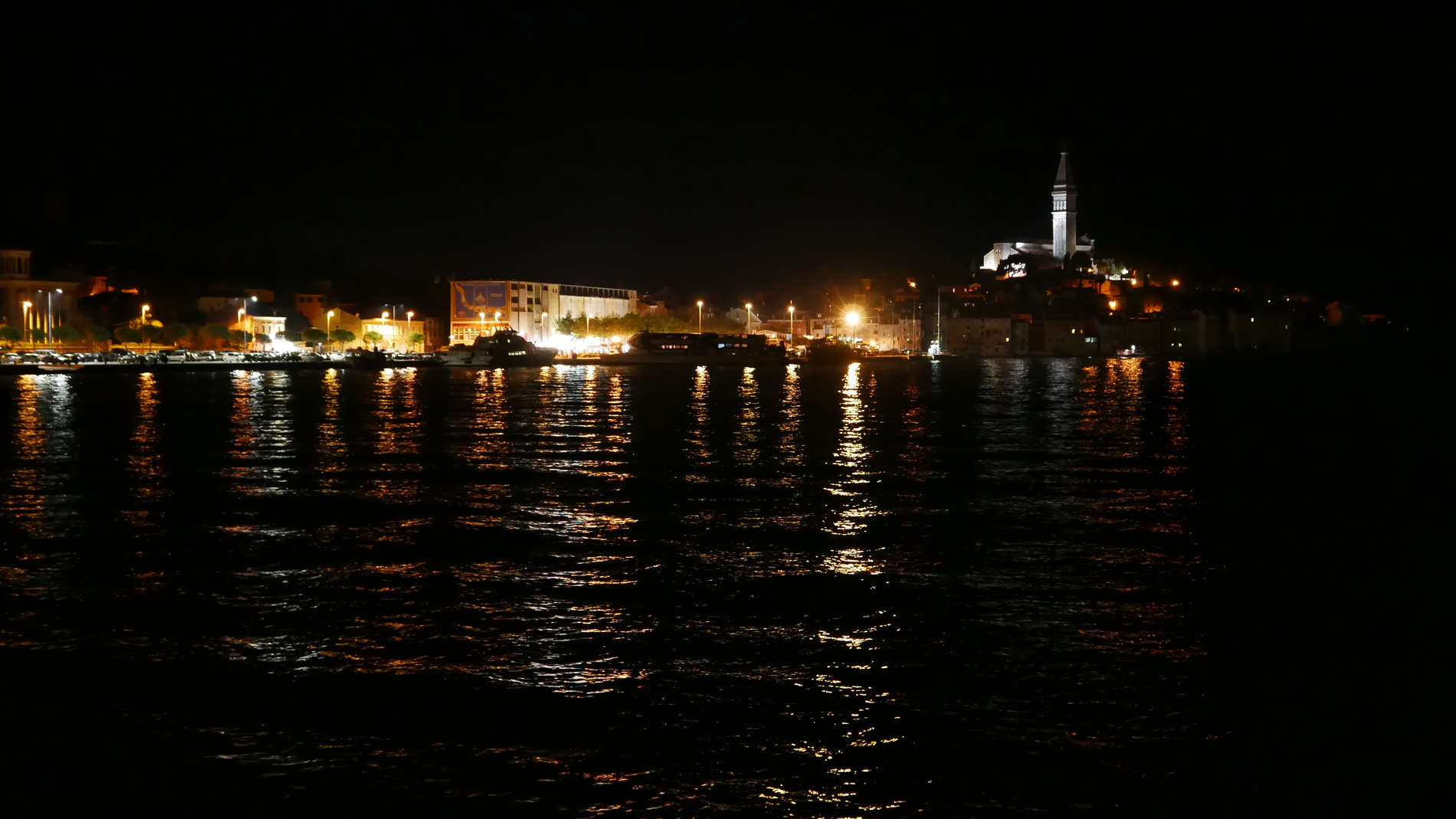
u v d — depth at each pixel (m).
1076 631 18.98
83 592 21.72
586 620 19.69
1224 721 14.88
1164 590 22.09
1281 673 16.80
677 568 24.03
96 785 12.99
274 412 74.44
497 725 14.72
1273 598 21.33
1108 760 13.70
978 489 37.19
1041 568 24.06
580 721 14.87
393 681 16.39
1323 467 44.06
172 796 12.73
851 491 36.62
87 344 167.50
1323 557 25.38
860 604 20.81
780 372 172.38
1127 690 16.05
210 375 136.38
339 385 115.75
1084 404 88.56
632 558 25.12
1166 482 39.12
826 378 147.50
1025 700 15.62
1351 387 119.44
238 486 37.66
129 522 30.05
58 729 14.57
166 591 21.77
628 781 13.08
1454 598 21.39
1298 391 111.50
